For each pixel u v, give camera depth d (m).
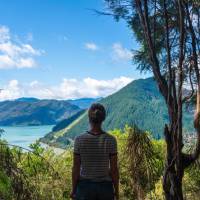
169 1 4.28
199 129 3.81
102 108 2.76
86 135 2.73
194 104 4.29
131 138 4.39
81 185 2.71
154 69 3.89
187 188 4.77
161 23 4.33
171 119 3.85
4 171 2.77
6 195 2.72
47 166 3.19
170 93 3.82
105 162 2.72
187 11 3.81
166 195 3.96
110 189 2.71
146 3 3.88
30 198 2.88
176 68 4.07
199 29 4.01
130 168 4.45
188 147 4.12
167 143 3.89
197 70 3.82
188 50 4.13
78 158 2.74
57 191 3.48
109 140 2.73
